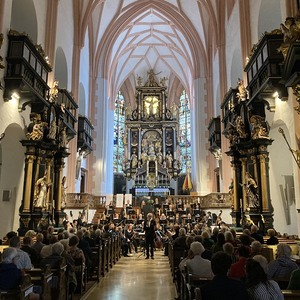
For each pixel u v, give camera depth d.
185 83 40.12
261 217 14.02
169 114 42.81
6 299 4.11
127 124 42.12
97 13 27.92
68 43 21.55
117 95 42.41
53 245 6.76
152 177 39.62
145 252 17.69
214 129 23.88
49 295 5.32
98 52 30.52
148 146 41.50
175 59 39.50
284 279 5.02
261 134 14.31
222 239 7.47
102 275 10.50
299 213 10.85
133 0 29.64
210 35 28.97
